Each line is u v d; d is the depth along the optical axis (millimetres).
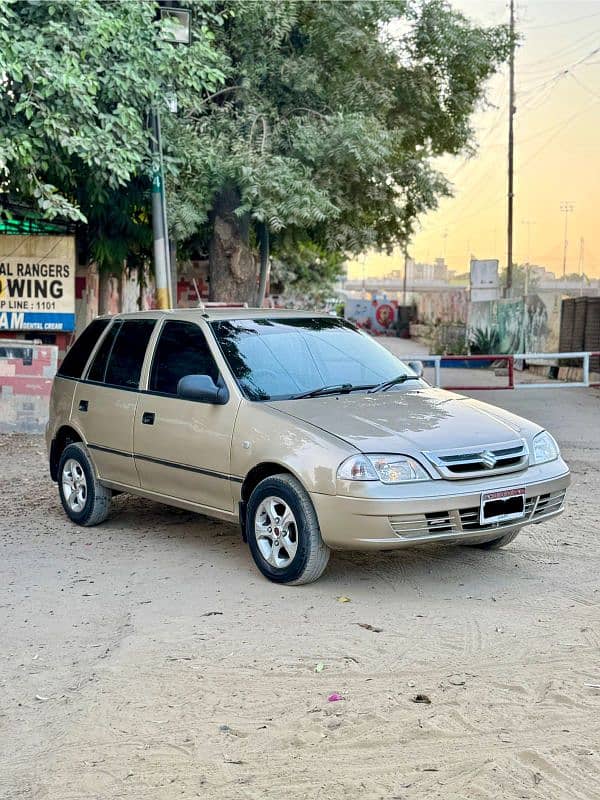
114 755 4074
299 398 6777
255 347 7125
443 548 7324
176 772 3908
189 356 7277
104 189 14594
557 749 3994
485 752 3988
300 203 15750
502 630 5488
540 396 18297
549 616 5723
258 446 6375
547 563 6906
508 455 6176
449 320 44875
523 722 4266
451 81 21188
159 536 7914
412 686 4707
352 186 18453
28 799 3738
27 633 5652
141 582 6605
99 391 8016
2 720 4477
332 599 6090
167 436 7168
